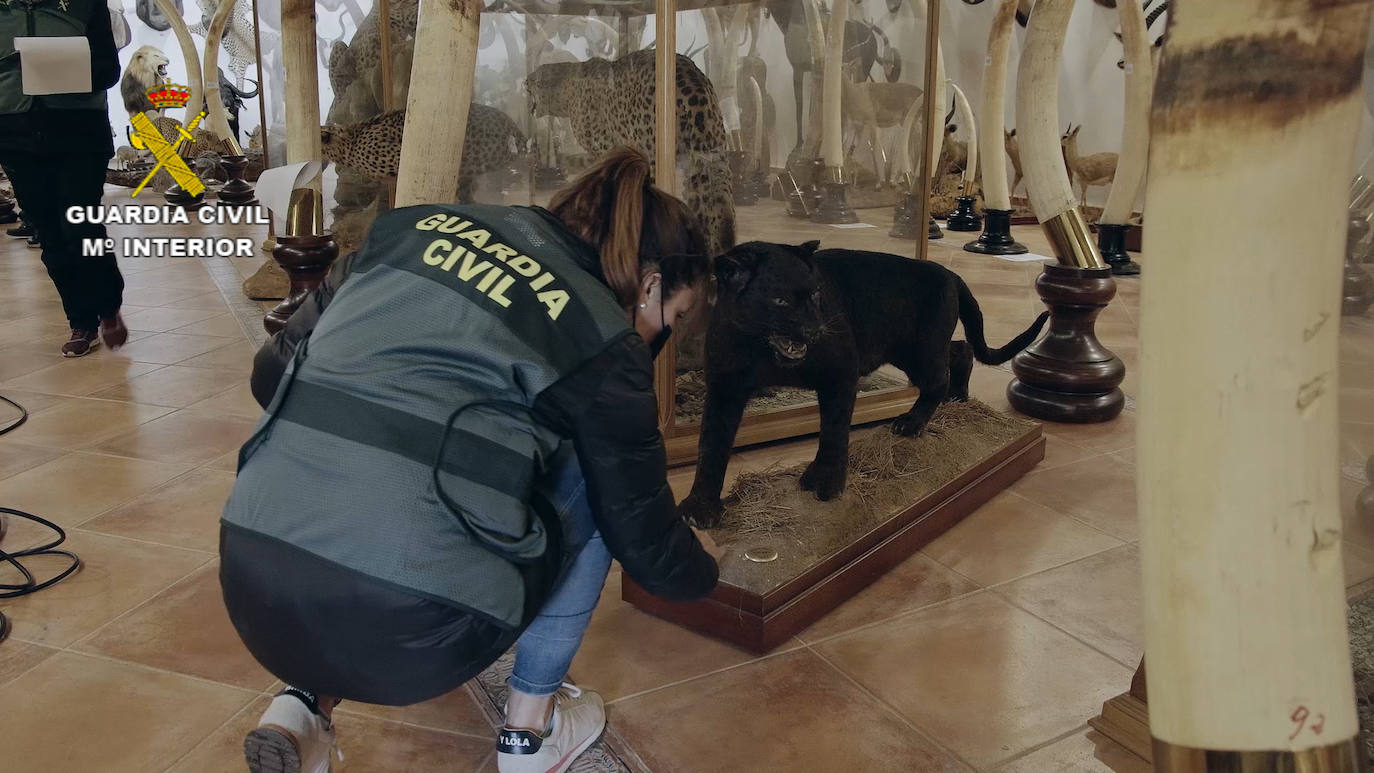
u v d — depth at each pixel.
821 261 2.58
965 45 9.89
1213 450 0.62
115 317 4.70
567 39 3.45
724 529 2.45
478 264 1.36
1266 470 0.62
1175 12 0.61
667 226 1.48
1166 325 0.63
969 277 6.72
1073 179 9.11
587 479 1.41
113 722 1.93
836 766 1.82
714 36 3.17
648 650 2.23
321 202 4.43
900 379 3.79
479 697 2.04
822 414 2.51
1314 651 0.64
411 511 1.26
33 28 4.00
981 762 1.83
